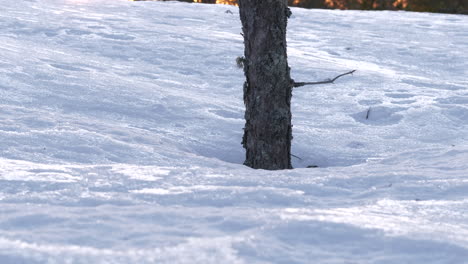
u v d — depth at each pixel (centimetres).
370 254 227
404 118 988
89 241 226
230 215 272
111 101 925
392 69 1424
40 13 1652
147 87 1031
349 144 860
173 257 199
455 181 427
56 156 611
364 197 392
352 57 1516
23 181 397
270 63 737
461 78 1381
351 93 1121
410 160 679
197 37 1522
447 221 309
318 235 244
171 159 656
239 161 794
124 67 1213
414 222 285
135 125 849
